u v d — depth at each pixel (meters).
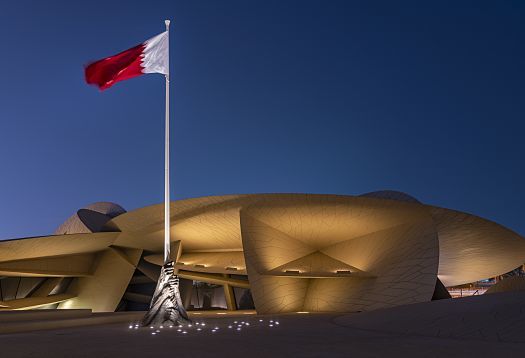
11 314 18.30
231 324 17.22
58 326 17.25
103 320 19.92
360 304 30.30
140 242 38.66
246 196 27.61
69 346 10.23
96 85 18.38
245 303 39.69
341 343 10.07
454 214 29.05
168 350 9.21
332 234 31.56
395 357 7.78
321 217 29.62
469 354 7.95
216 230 33.25
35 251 35.75
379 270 30.56
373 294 30.20
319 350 8.90
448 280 52.69
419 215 29.48
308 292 32.34
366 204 27.92
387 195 41.91
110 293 41.47
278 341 10.73
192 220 31.55
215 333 13.26
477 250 37.84
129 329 15.47
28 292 42.72
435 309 13.77
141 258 42.50
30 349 9.76
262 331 13.77
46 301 40.12
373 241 31.58
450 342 9.77
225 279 37.16
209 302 43.12
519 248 37.50
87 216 45.84
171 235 34.88
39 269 38.34
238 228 32.47
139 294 44.12
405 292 29.30
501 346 8.94
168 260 17.61
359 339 10.84
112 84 18.27
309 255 32.50
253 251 29.95
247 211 29.62
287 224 30.66
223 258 35.88
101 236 36.75
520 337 9.56
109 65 18.42
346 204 27.97
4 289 42.38
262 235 30.64
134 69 18.39
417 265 29.58
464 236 33.34
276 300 30.31
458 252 38.25
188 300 42.34
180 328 15.52
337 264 31.48
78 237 35.62
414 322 12.82
